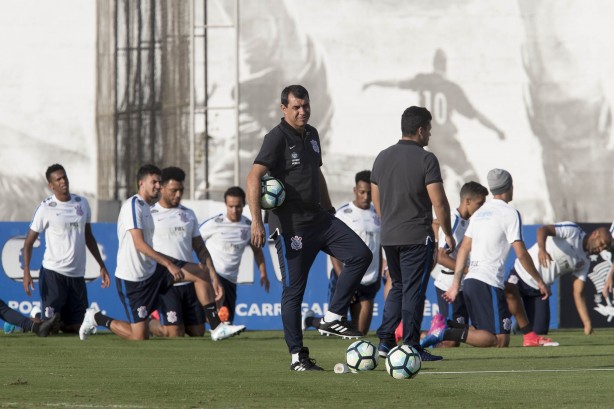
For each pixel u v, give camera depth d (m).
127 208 32.28
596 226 41.31
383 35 122.62
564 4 120.75
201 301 32.84
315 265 41.19
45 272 35.81
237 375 19.22
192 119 66.62
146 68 91.56
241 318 41.19
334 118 122.81
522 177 121.19
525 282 34.81
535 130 121.00
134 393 15.66
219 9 123.25
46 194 125.50
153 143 90.44
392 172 21.09
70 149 125.62
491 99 121.56
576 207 120.25
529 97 121.19
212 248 36.84
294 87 20.08
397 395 15.49
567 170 120.75
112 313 40.78
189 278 33.00
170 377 18.78
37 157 125.50
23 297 40.09
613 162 120.19
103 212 63.16
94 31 126.00
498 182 29.09
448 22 122.12
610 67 120.19
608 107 120.19
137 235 32.03
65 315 36.28
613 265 35.75
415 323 20.94
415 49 122.38
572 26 120.75
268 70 122.94
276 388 16.48
